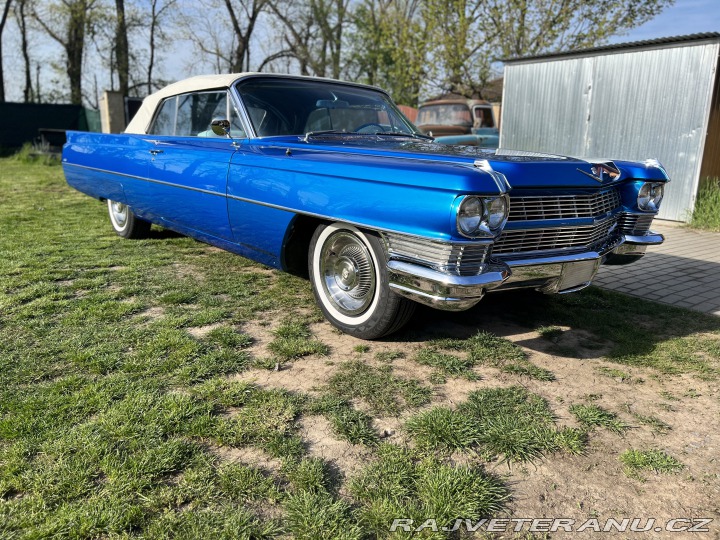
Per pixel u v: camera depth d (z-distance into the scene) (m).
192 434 2.40
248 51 30.75
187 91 4.93
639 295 4.86
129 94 31.02
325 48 30.72
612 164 3.51
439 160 3.13
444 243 2.74
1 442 2.30
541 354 3.45
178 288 4.45
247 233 3.97
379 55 25.70
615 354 3.46
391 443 2.42
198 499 2.01
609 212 3.67
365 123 4.67
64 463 2.16
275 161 3.67
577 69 10.26
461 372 3.11
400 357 3.30
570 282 3.33
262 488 2.07
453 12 18.81
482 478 2.19
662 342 3.68
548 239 3.23
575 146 10.51
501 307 4.30
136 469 2.12
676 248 7.09
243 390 2.79
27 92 33.81
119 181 5.50
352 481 2.14
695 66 8.66
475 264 2.83
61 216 7.48
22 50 33.25
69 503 1.96
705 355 3.49
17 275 4.64
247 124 4.21
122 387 2.77
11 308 3.84
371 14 28.84
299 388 2.87
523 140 11.36
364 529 1.91
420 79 20.88
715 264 6.13
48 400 2.62
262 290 4.48
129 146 5.33
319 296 3.74
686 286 5.16
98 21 28.38
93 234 6.41
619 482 2.23
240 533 1.85
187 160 4.46
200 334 3.54
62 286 4.38
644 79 9.32
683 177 9.05
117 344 3.29
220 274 4.90
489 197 2.73
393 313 3.28
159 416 2.50
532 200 3.11
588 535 1.94
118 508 1.94
